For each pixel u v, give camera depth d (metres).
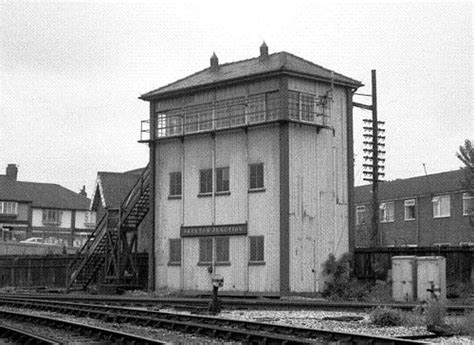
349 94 38.41
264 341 15.48
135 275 41.62
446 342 16.03
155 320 19.84
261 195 35.91
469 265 33.00
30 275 48.56
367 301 30.44
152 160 40.94
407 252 35.06
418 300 29.34
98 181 49.47
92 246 44.06
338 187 37.22
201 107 38.81
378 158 44.81
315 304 26.14
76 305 26.38
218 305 23.92
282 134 35.09
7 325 19.33
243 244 36.41
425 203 54.75
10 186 79.25
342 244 36.88
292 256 34.75
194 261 38.56
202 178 38.62
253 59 39.81
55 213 80.06
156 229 40.66
